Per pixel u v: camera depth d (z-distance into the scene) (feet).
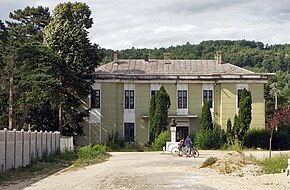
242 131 202.39
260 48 501.15
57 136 152.15
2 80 179.73
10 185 75.10
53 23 204.64
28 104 179.83
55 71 183.52
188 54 446.60
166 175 84.17
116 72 225.15
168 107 204.54
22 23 243.60
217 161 99.14
